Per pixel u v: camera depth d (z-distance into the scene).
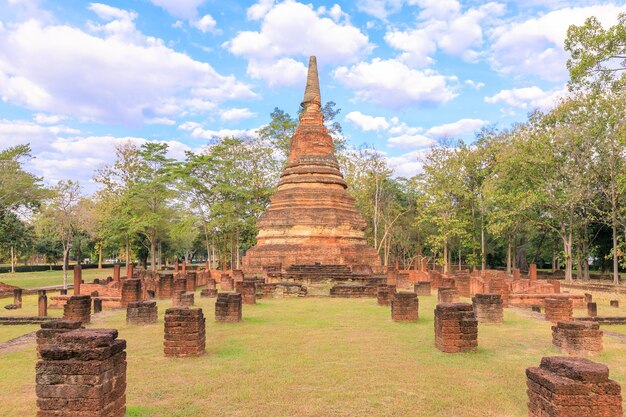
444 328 12.23
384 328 15.91
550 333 15.07
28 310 23.89
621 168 36.41
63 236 36.47
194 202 52.00
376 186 55.56
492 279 23.86
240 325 16.61
